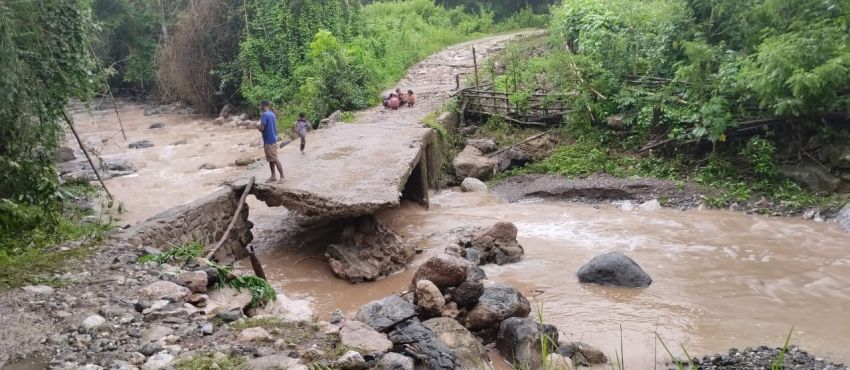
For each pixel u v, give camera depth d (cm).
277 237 1337
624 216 1355
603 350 812
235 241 1237
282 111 2552
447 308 828
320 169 1348
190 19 2961
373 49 2811
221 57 2978
